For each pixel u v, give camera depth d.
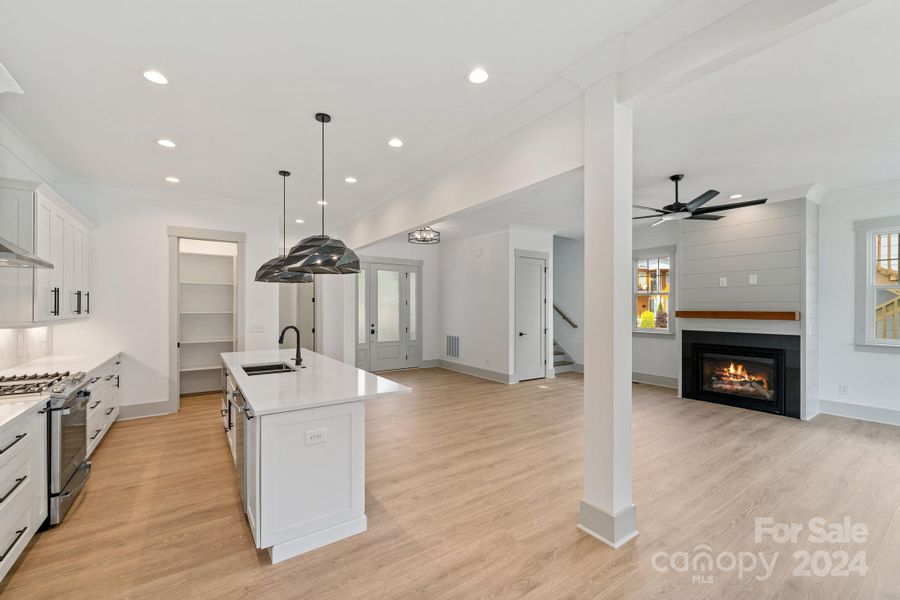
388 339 8.39
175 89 2.64
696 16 1.87
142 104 2.83
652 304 6.99
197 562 2.14
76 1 1.85
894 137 3.29
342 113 2.96
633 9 1.94
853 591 1.95
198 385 6.16
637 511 2.67
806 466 3.42
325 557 2.19
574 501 2.82
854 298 4.88
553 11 1.95
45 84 2.57
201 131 3.26
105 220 4.70
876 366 4.73
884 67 2.31
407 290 8.65
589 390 2.40
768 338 5.15
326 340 7.52
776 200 5.07
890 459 3.57
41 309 3.21
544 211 5.91
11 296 2.95
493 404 5.56
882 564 2.14
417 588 1.95
